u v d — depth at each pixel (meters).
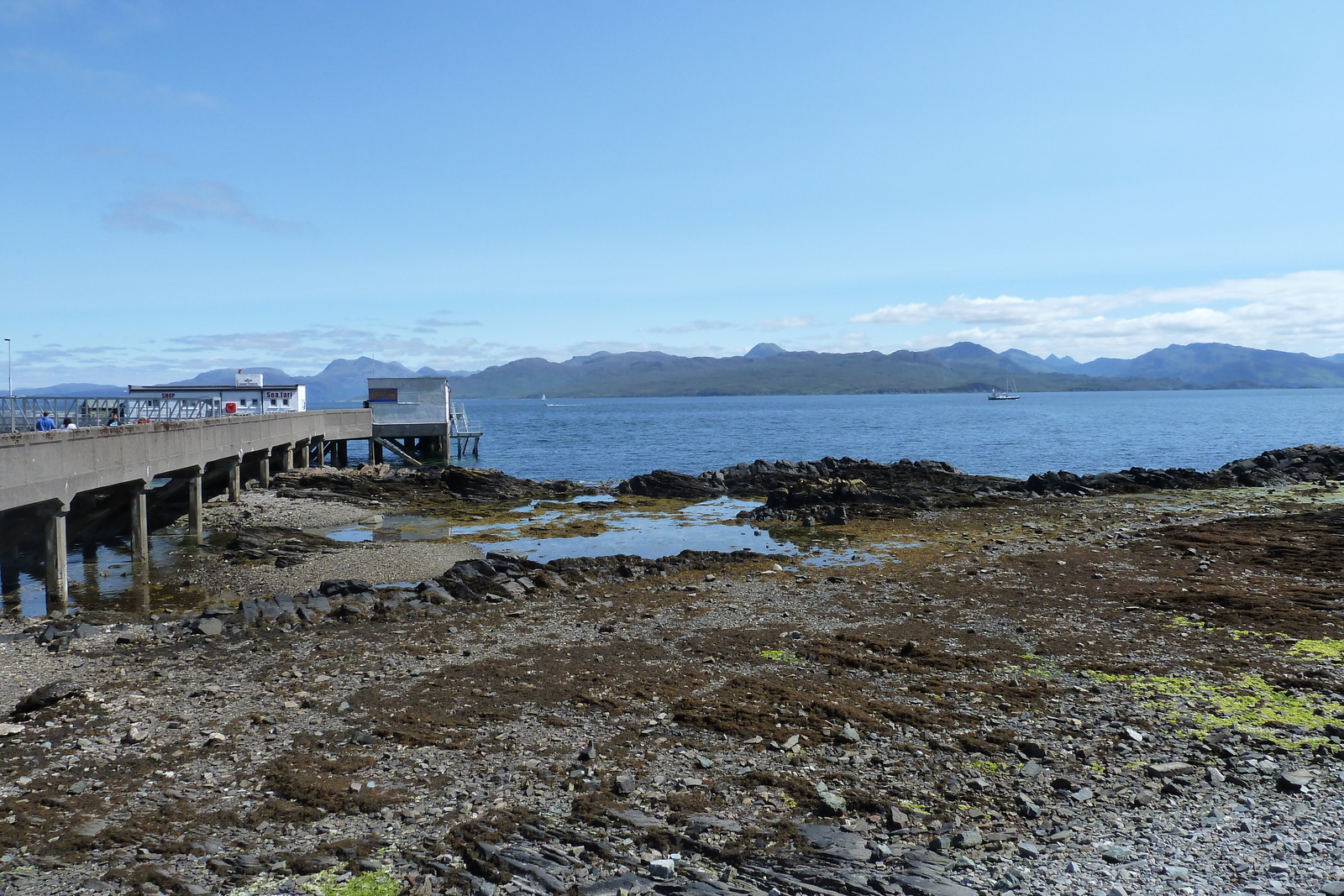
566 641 19.42
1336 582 23.72
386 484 51.97
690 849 9.89
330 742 13.25
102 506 31.41
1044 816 10.76
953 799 11.29
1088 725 13.84
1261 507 39.41
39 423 36.16
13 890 8.89
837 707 14.59
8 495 21.05
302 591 25.94
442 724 14.00
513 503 47.47
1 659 18.03
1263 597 21.81
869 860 9.56
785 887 8.95
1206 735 13.28
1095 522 36.56
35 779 11.88
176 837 10.16
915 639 19.14
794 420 191.00
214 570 28.94
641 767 12.30
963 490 49.34
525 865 9.30
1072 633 19.41
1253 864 9.37
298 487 50.03
